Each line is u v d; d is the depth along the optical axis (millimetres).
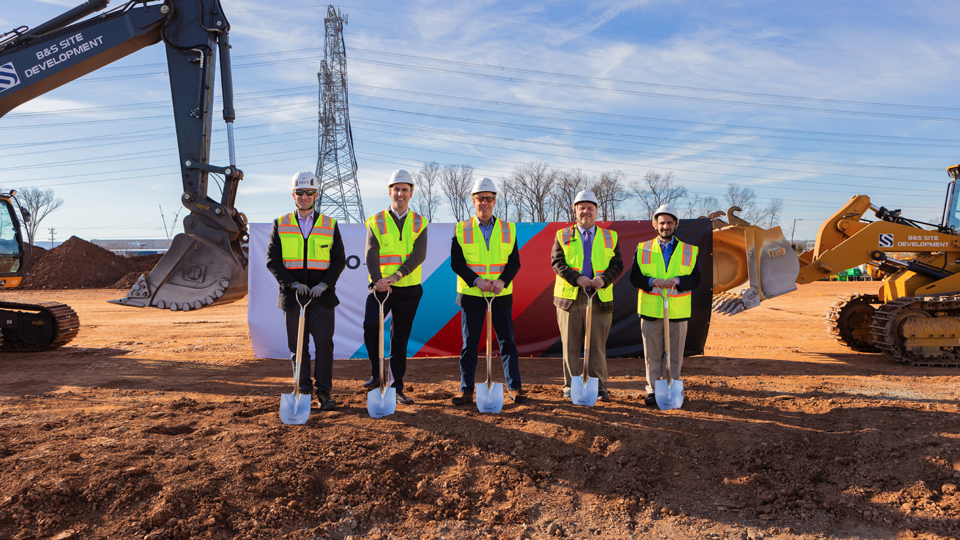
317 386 5145
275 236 5074
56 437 4160
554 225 8125
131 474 3537
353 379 6719
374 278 5203
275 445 4145
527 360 8109
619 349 8258
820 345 9781
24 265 9375
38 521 3094
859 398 5750
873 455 4266
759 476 4039
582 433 4574
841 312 9016
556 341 8188
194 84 8680
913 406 5398
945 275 8344
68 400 5645
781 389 6203
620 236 8250
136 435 4258
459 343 8141
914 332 7629
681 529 3510
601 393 5562
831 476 4055
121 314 15750
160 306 8180
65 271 27938
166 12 8539
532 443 4414
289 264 5047
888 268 9078
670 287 5219
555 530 3453
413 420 4812
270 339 8164
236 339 10633
